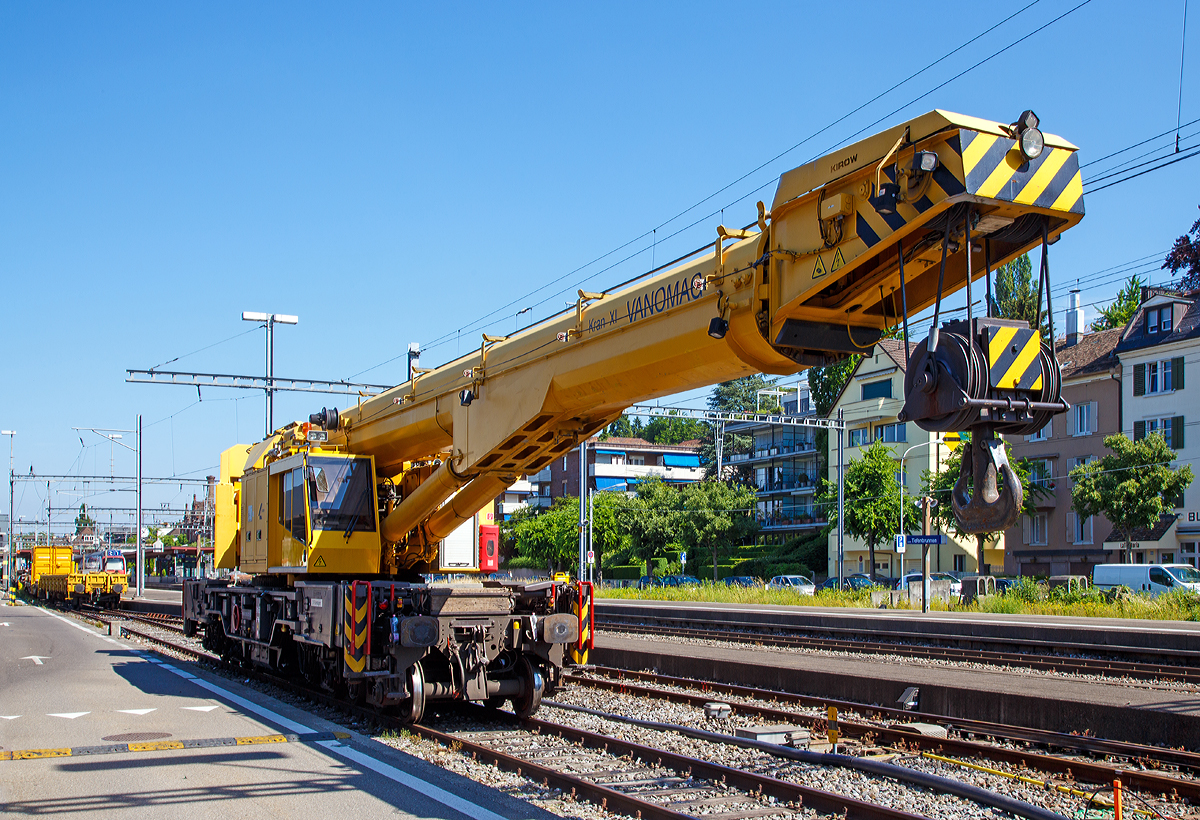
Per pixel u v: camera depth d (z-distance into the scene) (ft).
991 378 17.66
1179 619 73.10
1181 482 124.57
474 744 30.83
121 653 66.33
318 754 29.68
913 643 67.87
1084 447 145.38
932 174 18.98
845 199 20.84
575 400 30.73
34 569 178.91
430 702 40.86
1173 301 136.26
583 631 37.60
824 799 24.02
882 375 167.63
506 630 36.19
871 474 153.99
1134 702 33.55
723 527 194.80
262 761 28.60
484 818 22.50
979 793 24.54
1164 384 134.82
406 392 40.32
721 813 23.75
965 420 17.69
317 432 44.11
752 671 46.24
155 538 350.23
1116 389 141.49
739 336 24.23
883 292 22.68
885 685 39.34
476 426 34.99
